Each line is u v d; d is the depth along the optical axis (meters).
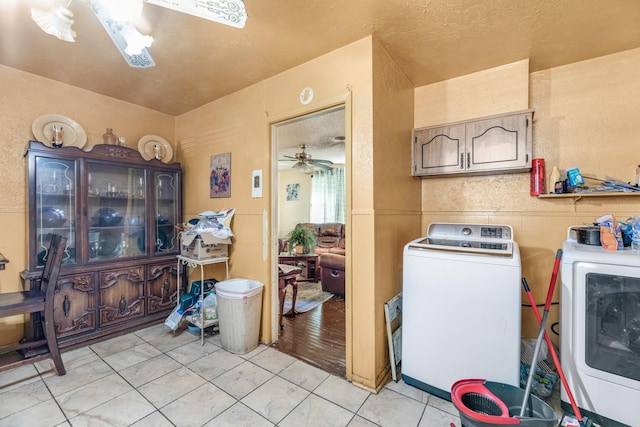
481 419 1.31
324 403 1.81
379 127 2.04
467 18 1.75
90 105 2.88
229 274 2.96
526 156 2.09
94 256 2.74
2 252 2.39
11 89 2.43
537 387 1.82
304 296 4.16
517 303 1.64
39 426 1.59
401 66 2.33
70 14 1.32
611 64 2.09
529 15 1.71
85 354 2.39
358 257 2.03
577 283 1.57
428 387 1.91
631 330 1.45
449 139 2.39
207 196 3.21
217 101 3.07
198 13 1.36
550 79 2.28
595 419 1.54
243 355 2.40
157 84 2.73
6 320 2.40
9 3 1.64
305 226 6.86
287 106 2.43
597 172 2.12
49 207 2.47
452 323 1.81
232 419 1.66
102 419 1.65
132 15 1.27
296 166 5.17
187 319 2.74
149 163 3.03
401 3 1.64
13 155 2.45
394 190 2.26
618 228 1.66
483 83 2.39
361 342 2.00
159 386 1.96
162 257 3.10
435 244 2.06
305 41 2.02
